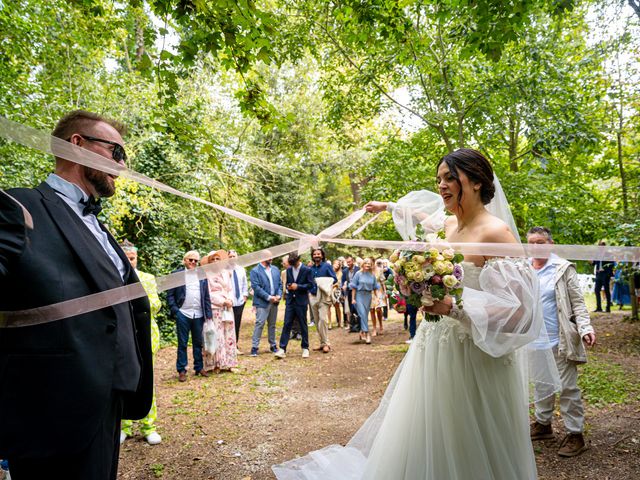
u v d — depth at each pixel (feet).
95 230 5.46
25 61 21.84
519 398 6.55
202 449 12.30
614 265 24.41
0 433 4.10
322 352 27.43
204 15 9.31
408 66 25.04
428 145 28.17
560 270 11.20
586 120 23.81
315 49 26.76
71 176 5.26
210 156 11.23
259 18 9.23
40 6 22.00
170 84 10.25
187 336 20.61
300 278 25.77
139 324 5.75
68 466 4.48
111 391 4.73
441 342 6.41
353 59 28.55
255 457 11.69
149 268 31.35
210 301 21.15
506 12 12.07
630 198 26.03
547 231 11.37
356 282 29.96
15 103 19.58
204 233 36.29
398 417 6.73
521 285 5.98
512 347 5.88
